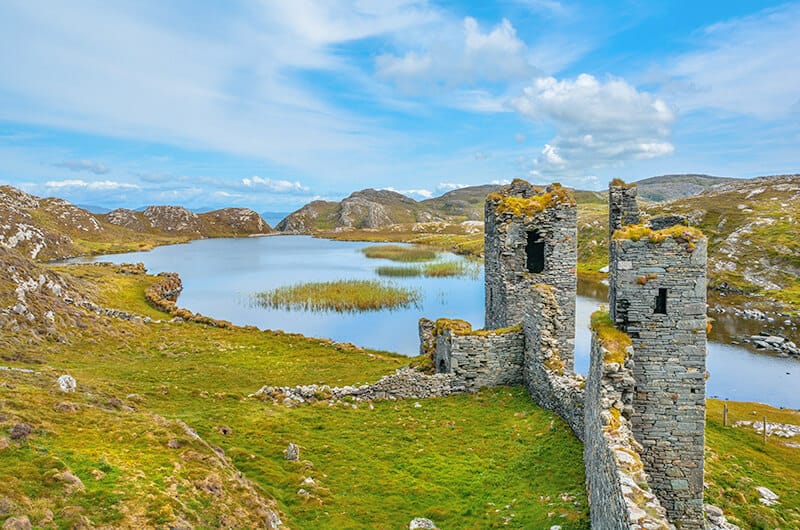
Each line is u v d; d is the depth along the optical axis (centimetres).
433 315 8025
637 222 2194
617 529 1091
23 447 1507
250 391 3350
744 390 5550
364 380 3800
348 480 1931
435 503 1766
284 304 8869
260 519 1503
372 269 13825
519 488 1812
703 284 1736
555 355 2508
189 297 9812
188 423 2294
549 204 3086
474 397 2755
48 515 1196
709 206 16350
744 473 3019
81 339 4791
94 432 1755
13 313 4494
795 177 18862
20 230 17662
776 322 8569
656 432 1788
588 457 1744
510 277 3092
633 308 1770
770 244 12219
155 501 1374
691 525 1798
